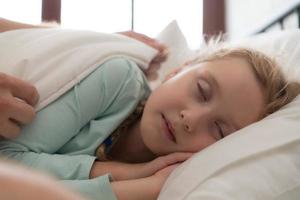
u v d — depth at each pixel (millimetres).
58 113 703
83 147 734
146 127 729
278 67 836
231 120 704
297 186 562
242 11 2264
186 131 692
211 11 2578
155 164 693
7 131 639
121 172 687
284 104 758
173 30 1265
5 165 143
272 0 1789
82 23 2527
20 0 2502
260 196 539
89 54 771
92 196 617
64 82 726
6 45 784
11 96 632
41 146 684
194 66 797
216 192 540
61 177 646
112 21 2539
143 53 875
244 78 736
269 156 584
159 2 2543
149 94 824
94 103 739
